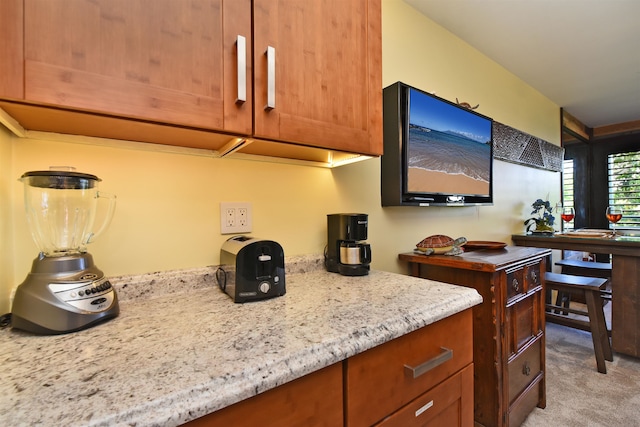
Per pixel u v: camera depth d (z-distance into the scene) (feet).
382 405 2.30
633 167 14.06
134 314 2.57
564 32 7.01
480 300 3.19
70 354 1.84
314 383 1.93
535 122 10.42
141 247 3.08
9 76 1.76
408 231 5.86
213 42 2.42
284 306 2.75
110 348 1.92
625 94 10.82
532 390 5.36
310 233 4.39
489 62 8.24
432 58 6.50
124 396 1.42
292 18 2.85
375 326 2.29
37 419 1.27
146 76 2.15
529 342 5.30
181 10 2.29
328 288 3.37
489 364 4.53
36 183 2.31
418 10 6.18
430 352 2.70
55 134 2.63
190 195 3.36
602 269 8.95
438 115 5.63
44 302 2.12
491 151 6.97
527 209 9.96
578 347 8.09
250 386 1.62
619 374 6.71
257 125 2.64
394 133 5.08
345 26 3.26
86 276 2.33
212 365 1.70
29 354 1.85
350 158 4.00
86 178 2.35
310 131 2.97
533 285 5.46
